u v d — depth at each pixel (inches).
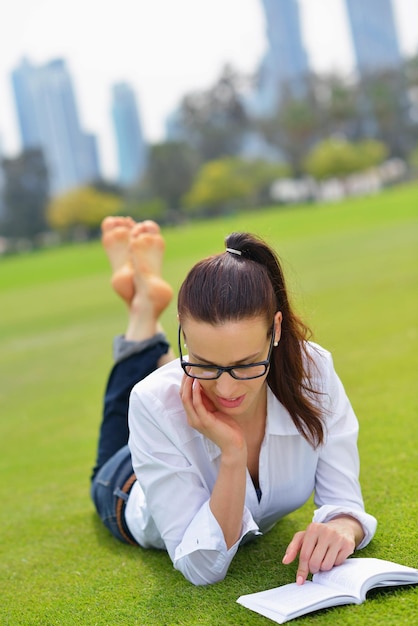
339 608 68.4
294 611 66.7
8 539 106.6
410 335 211.9
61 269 904.9
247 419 79.0
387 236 587.8
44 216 2691.9
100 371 239.1
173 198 2719.0
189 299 68.6
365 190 2564.0
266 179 2669.8
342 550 73.7
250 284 68.4
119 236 131.6
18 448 160.7
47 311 444.8
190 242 983.0
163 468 77.7
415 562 78.4
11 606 84.0
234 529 75.5
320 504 84.0
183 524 78.1
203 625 70.4
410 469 108.1
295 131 2645.2
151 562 89.7
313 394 79.7
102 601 80.9
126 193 2800.2
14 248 2687.0
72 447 155.9
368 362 185.8
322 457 83.1
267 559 84.1
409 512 92.0
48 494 125.8
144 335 112.1
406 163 2728.8
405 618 65.2
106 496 95.0
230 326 67.2
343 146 2461.9
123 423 104.5
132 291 117.9
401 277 337.7
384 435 126.9
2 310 487.2
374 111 2669.8
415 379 162.4
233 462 74.3
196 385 75.5
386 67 2765.7
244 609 71.9
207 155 2787.9
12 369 262.2
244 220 1341.0
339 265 424.2
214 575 77.9
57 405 198.5
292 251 557.0
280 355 76.8
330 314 265.7
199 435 79.0
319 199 2632.9
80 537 103.3
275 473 81.0
